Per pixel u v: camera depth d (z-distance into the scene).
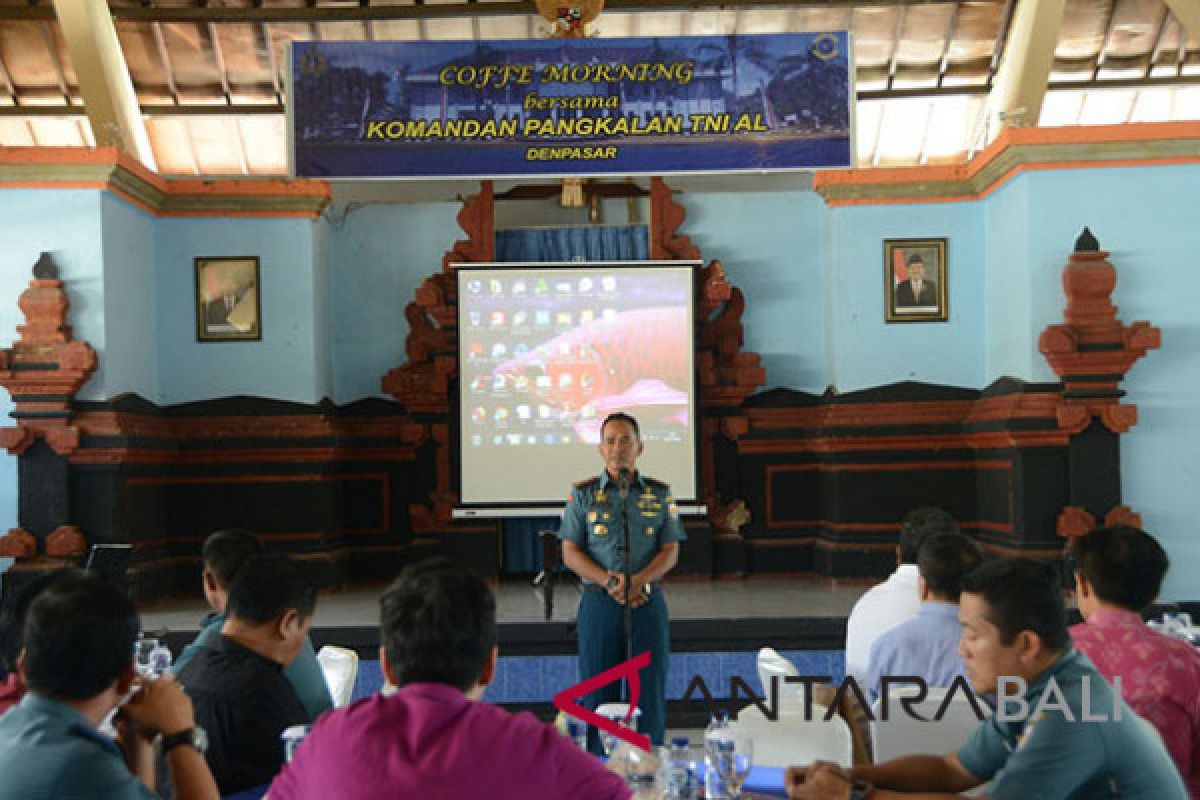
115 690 1.70
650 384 8.16
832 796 1.86
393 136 7.36
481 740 1.40
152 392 7.83
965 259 7.95
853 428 7.93
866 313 7.97
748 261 8.58
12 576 6.86
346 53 7.36
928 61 9.35
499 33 9.16
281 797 1.46
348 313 8.60
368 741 1.41
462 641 1.48
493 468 8.14
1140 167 6.92
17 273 7.02
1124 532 2.18
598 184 8.65
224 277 8.02
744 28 9.14
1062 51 9.38
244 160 10.09
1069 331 6.73
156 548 7.67
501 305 8.20
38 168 6.99
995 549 7.41
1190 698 2.06
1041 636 1.79
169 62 9.07
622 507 3.75
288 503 7.94
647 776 1.94
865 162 10.38
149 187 7.61
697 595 7.37
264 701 2.27
